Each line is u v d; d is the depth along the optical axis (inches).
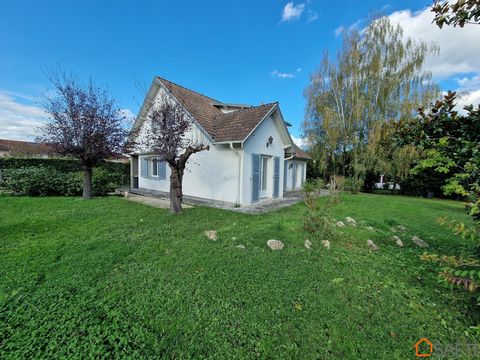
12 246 155.3
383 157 581.9
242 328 86.7
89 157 351.9
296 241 182.1
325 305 103.2
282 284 118.1
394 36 576.4
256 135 381.1
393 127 129.2
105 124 352.2
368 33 591.8
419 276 139.1
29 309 91.7
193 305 98.4
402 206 409.7
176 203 276.5
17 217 230.7
